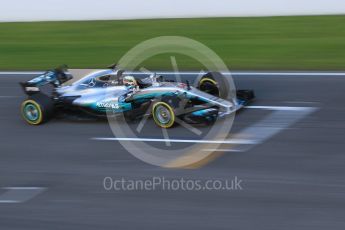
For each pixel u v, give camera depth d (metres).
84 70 34.25
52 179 24.42
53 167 25.67
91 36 53.78
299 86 35.75
